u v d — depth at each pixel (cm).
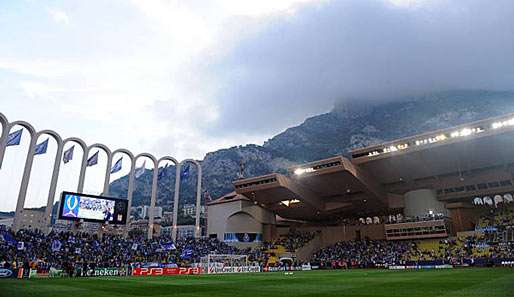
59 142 6544
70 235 6444
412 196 8850
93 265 4709
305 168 8225
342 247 9325
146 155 7819
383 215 10588
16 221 5834
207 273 5494
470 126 6519
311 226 11106
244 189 9012
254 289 2333
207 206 10444
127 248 6769
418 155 7375
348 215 10688
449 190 8456
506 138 6500
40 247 5650
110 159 7200
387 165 7888
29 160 6122
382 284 2588
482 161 7444
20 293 2050
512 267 5416
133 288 2469
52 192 6350
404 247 8381
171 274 5103
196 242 8338
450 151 7131
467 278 3025
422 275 3766
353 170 7806
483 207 9006
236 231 9681
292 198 9056
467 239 7775
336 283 2803
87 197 6500
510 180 7688
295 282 2998
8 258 4897
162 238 7831
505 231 7356
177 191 8138
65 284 2841
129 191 7306
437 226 8119
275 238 10088
